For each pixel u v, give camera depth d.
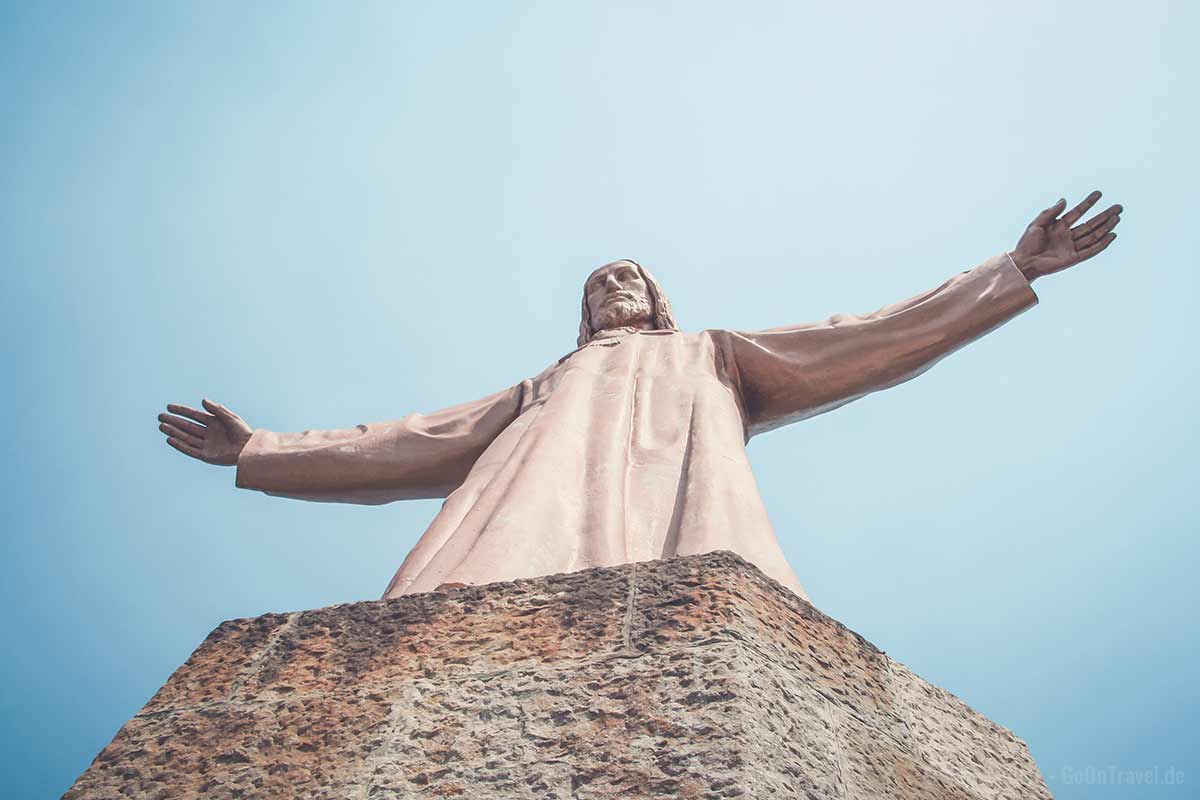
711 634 6.41
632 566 7.07
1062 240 12.32
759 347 12.13
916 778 6.57
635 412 10.88
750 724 5.87
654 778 5.67
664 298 13.91
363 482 12.48
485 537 8.53
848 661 7.07
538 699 6.20
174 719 6.51
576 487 9.53
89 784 6.19
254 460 12.63
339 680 6.60
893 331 12.01
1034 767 7.46
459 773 5.87
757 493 9.73
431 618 6.95
